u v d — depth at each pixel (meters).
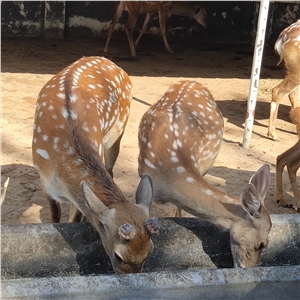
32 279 2.36
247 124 4.77
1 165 4.14
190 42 9.33
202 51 8.80
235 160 4.57
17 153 4.36
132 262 2.45
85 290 2.35
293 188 3.94
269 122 5.08
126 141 4.75
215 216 2.86
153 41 9.14
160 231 2.90
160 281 2.41
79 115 3.01
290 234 2.97
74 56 7.84
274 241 2.96
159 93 6.30
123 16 9.12
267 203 3.99
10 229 2.72
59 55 7.82
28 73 6.71
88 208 2.72
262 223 2.77
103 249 2.82
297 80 4.94
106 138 3.44
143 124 3.28
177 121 3.17
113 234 2.48
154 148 3.09
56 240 2.77
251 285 2.49
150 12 8.37
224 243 2.96
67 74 3.28
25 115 5.17
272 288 2.52
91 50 8.27
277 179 3.96
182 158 3.03
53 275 2.78
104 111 3.21
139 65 7.62
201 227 2.93
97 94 3.23
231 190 4.07
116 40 9.05
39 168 2.99
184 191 2.93
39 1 8.67
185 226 2.92
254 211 2.73
